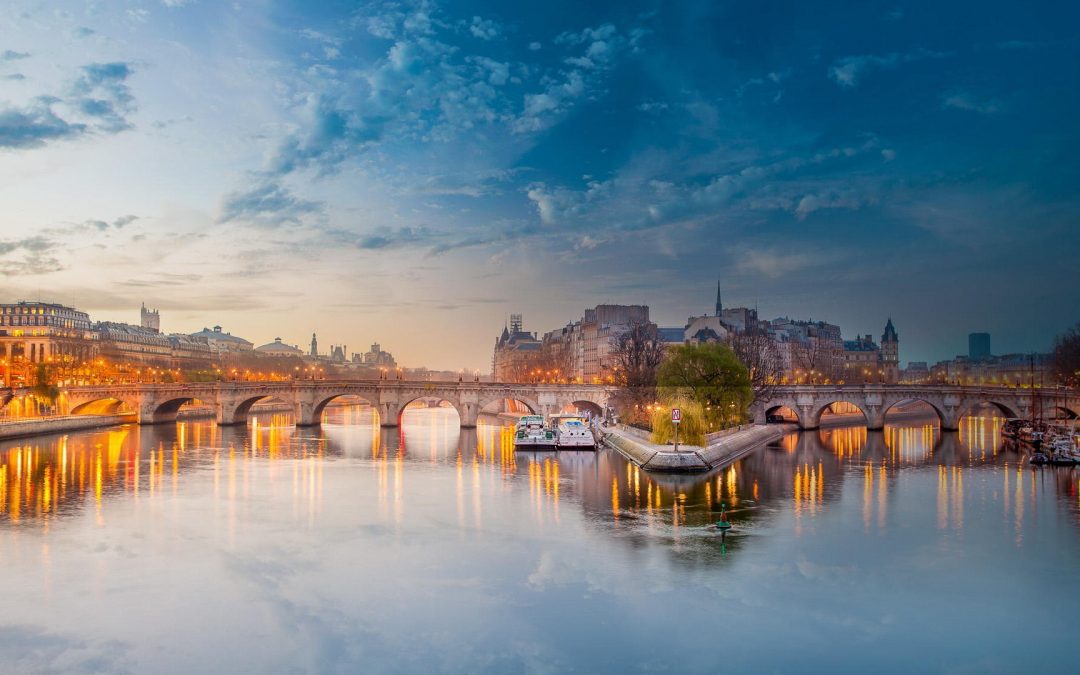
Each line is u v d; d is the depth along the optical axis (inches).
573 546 2773.1
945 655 1893.5
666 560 2596.0
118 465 4992.6
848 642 1956.2
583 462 5255.9
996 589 2333.9
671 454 4658.0
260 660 1851.6
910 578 2426.2
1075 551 2733.8
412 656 1870.1
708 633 1999.3
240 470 4761.3
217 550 2731.3
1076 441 5551.2
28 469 4773.6
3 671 1800.0
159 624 2058.3
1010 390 7746.1
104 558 2635.3
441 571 2477.9
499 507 3481.8
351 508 3459.6
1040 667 1838.1
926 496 3806.6
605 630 2016.5
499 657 1863.9
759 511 3403.1
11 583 2374.5
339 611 2144.4
